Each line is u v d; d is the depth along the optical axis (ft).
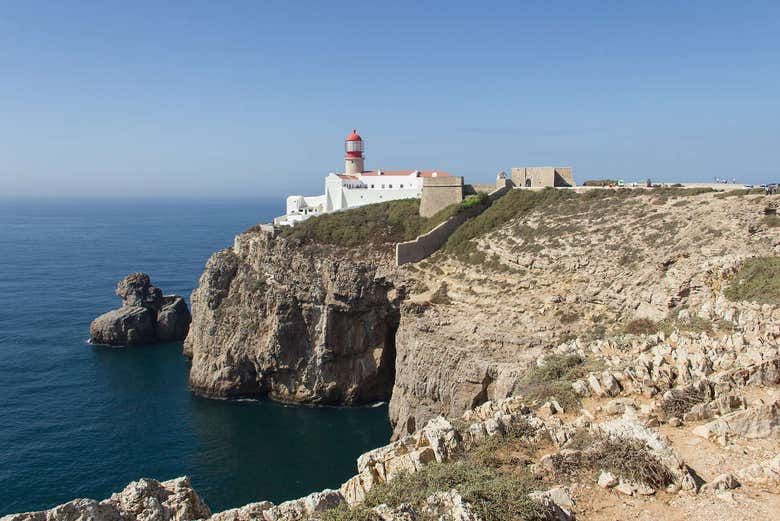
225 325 252.21
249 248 271.90
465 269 223.51
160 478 169.48
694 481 67.82
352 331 235.61
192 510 68.59
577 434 80.64
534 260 203.51
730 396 84.33
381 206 299.38
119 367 274.57
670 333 122.93
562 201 241.76
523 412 91.66
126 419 213.87
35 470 172.04
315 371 234.17
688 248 170.30
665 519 61.77
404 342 205.36
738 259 149.28
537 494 63.31
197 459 182.91
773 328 105.60
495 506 60.34
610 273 179.93
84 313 374.43
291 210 359.25
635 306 163.84
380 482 75.10
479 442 81.35
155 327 325.21
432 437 80.74
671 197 212.64
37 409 219.61
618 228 201.77
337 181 326.24
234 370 242.99
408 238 261.44
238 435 202.59
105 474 171.42
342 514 60.95
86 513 61.26
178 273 525.75
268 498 159.84
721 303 130.93
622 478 68.13
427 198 276.41
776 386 88.53
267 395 246.88
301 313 239.91
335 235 270.87
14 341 309.83
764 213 174.19
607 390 95.20
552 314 178.91
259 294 247.91
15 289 453.58
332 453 188.96
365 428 210.38
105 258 637.30
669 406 86.53
